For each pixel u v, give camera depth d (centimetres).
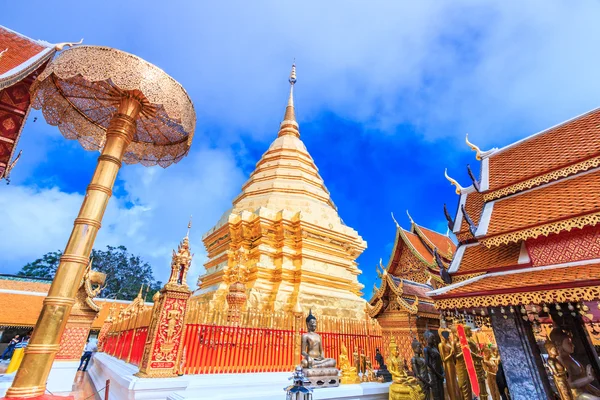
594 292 477
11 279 2533
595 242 568
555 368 623
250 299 1364
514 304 565
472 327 1491
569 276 526
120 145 477
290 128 2525
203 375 821
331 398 790
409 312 984
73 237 412
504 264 681
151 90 472
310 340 910
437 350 867
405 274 1992
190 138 641
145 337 893
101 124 695
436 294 692
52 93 614
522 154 848
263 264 1506
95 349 1792
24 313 2325
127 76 463
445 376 827
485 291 606
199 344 857
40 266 6281
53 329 373
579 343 729
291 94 2869
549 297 525
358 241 1895
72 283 396
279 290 1434
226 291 1476
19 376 348
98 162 463
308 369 826
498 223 717
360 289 1822
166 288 812
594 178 655
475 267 738
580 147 718
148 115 568
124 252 6862
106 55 469
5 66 568
